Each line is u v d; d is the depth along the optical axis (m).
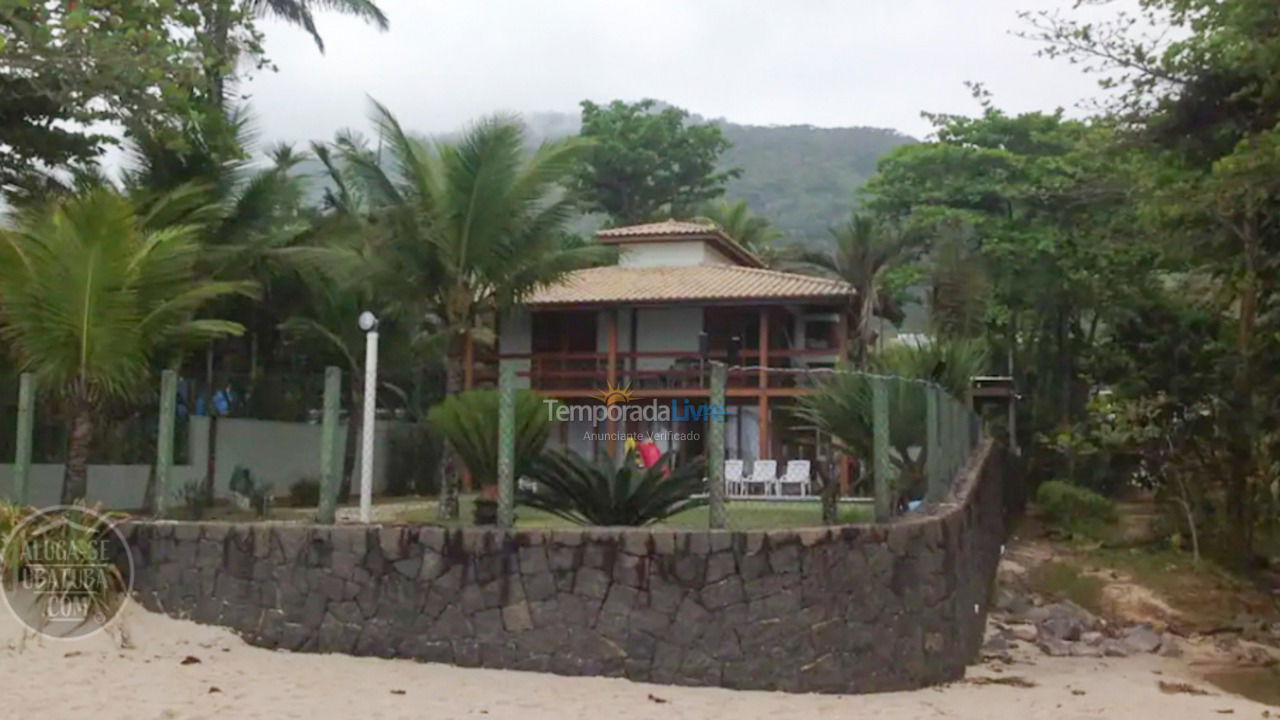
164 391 11.62
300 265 24.05
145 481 15.61
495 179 23.19
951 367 19.94
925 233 35.75
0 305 12.63
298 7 30.19
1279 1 18.27
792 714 8.57
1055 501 26.17
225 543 10.54
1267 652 15.99
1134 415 22.62
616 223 58.38
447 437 10.97
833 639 9.60
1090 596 18.42
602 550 9.58
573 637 9.48
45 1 16.98
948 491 14.38
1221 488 22.86
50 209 13.74
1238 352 21.92
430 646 9.73
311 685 8.73
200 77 18.73
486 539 9.77
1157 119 20.95
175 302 12.94
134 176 21.42
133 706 7.79
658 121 59.28
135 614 10.52
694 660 9.34
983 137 36.97
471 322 25.47
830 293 30.53
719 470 9.86
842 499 12.30
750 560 9.49
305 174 27.67
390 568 9.95
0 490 16.39
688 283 32.88
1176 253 23.14
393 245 24.12
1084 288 32.62
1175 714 10.75
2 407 16.61
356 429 18.25
